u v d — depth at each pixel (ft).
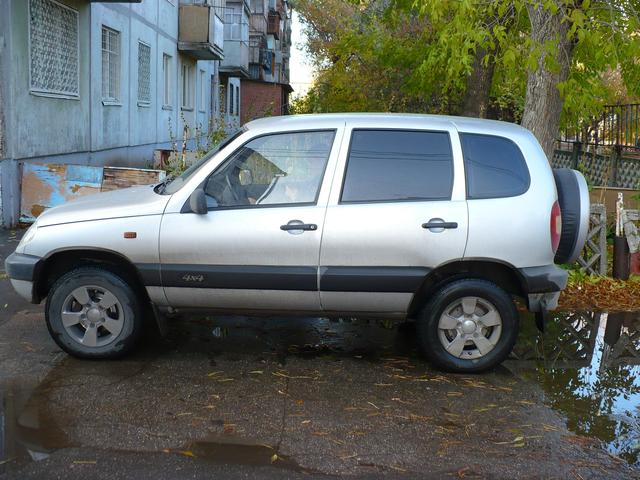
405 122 18.02
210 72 100.07
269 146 17.80
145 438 13.70
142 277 17.47
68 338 17.76
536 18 27.30
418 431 14.56
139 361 18.08
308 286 17.31
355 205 17.33
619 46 26.07
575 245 18.63
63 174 37.37
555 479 12.69
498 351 17.83
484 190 17.56
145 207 17.60
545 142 28.99
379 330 21.58
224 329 21.12
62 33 43.70
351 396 16.33
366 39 58.95
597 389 17.38
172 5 74.49
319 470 12.71
